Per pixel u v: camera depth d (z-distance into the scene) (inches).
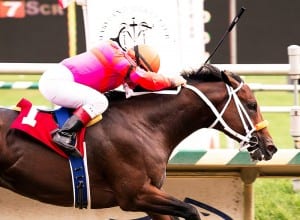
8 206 512.4
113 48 433.7
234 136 449.1
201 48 560.4
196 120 449.4
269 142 449.4
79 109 425.7
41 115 429.7
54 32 1408.7
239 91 446.6
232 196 522.0
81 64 429.7
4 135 421.7
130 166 429.4
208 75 449.1
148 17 550.3
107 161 427.8
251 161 493.0
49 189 428.8
